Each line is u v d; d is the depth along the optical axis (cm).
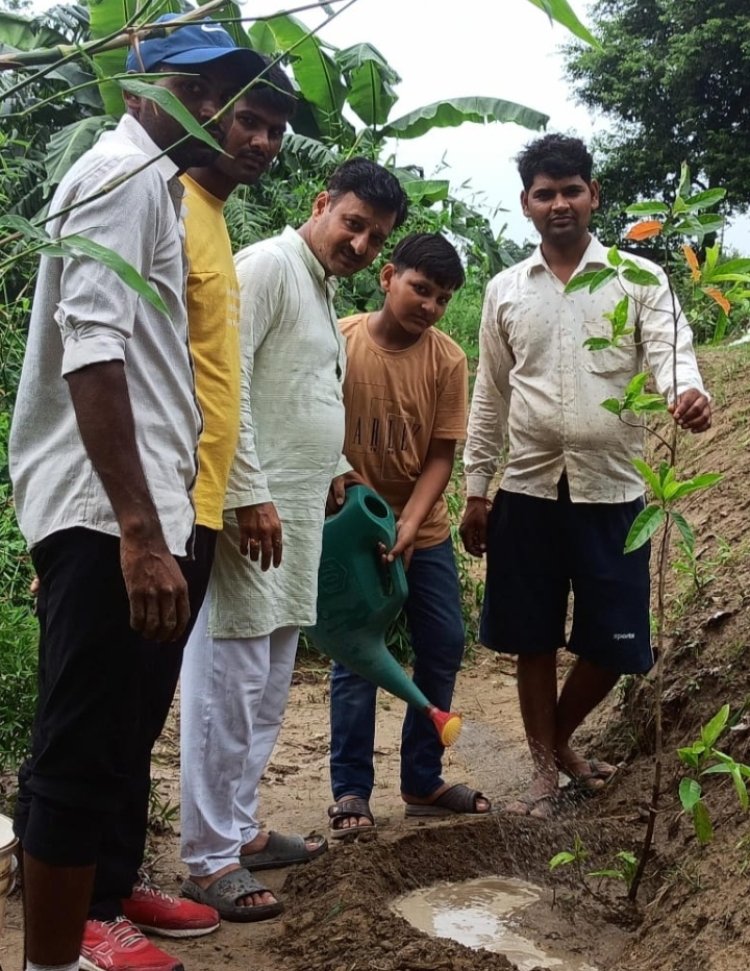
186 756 318
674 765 384
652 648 445
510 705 524
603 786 404
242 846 350
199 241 286
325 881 326
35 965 233
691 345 371
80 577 225
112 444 213
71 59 170
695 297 297
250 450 309
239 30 859
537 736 407
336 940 293
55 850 227
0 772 365
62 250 163
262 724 346
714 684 401
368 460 391
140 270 222
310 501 331
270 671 344
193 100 248
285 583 327
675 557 518
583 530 388
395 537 366
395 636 573
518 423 395
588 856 343
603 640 389
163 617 219
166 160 248
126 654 228
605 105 2359
